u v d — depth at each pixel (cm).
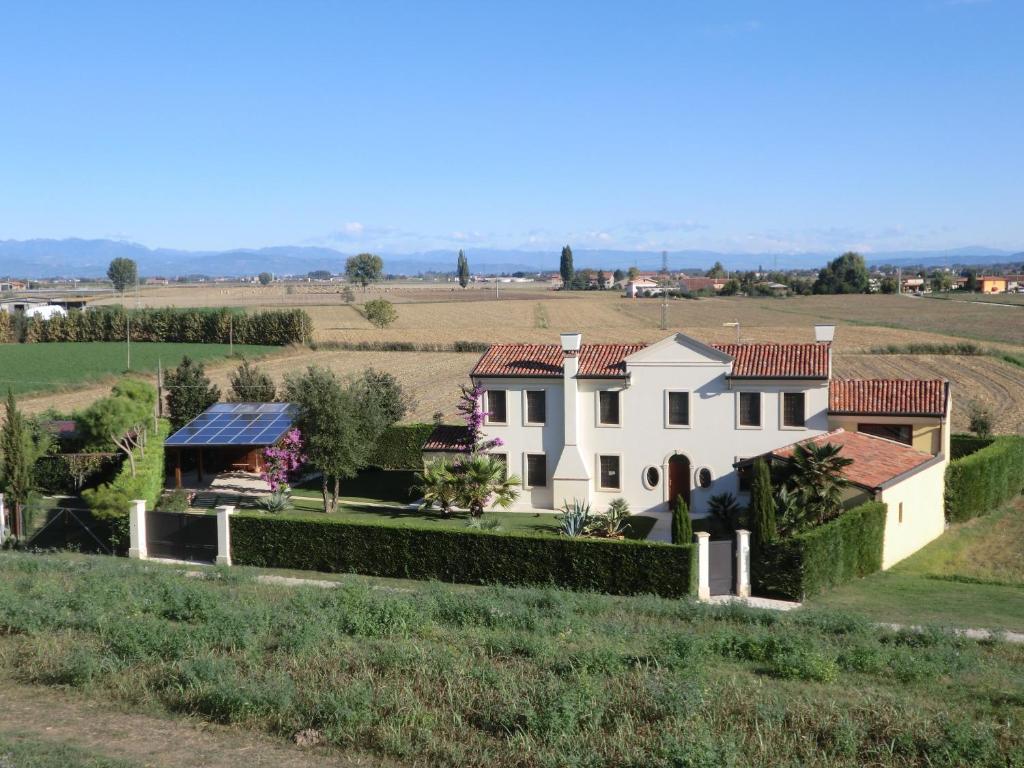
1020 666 2047
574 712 1470
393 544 3319
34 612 2095
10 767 1328
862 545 3316
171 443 4947
